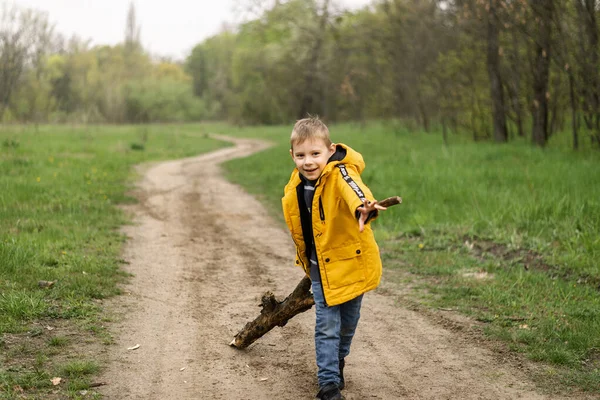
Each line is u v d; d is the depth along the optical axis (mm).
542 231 7473
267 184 13969
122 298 5363
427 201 9680
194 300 5508
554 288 5672
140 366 3939
